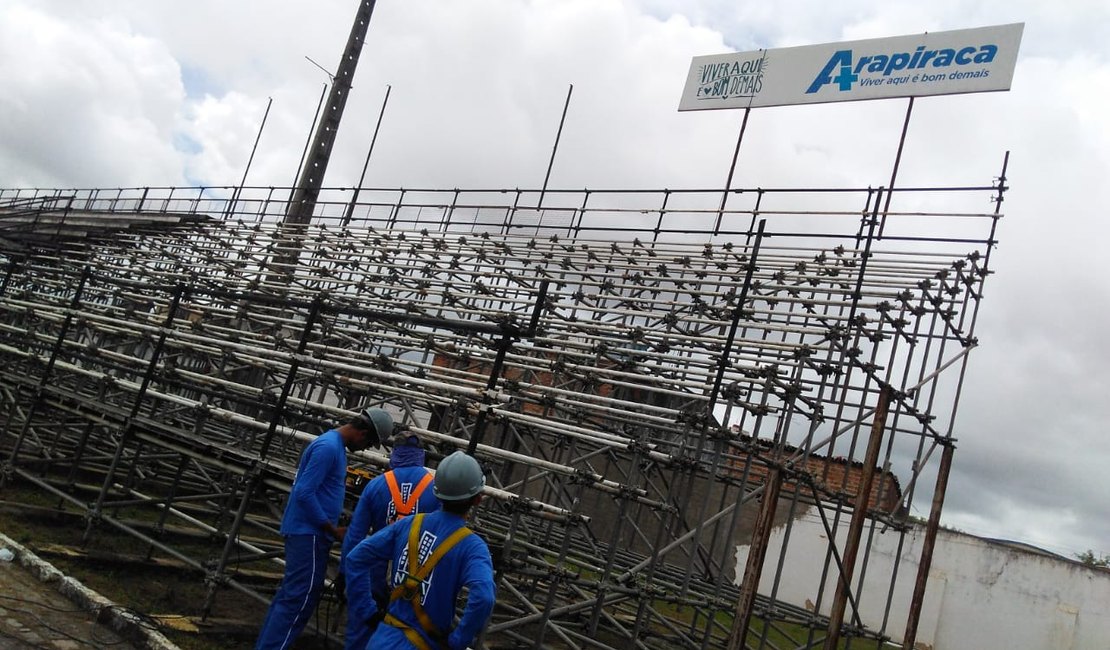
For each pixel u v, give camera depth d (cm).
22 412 1264
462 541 413
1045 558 1820
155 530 909
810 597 1852
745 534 1892
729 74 1412
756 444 859
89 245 1911
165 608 732
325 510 589
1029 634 1789
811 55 1327
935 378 1028
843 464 1741
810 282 1112
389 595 486
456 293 1372
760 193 1284
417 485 543
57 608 673
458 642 389
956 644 1831
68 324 1038
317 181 2370
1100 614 1752
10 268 1479
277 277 1600
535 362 1006
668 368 1029
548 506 632
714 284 1177
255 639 706
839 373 890
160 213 2017
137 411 870
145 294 1532
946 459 1068
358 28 2483
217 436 1183
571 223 1538
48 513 933
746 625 779
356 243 1686
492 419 727
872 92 1223
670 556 1569
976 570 1859
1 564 740
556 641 964
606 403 833
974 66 1139
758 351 959
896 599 1872
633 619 1092
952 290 1021
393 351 1212
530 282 1393
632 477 763
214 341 873
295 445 1177
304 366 820
